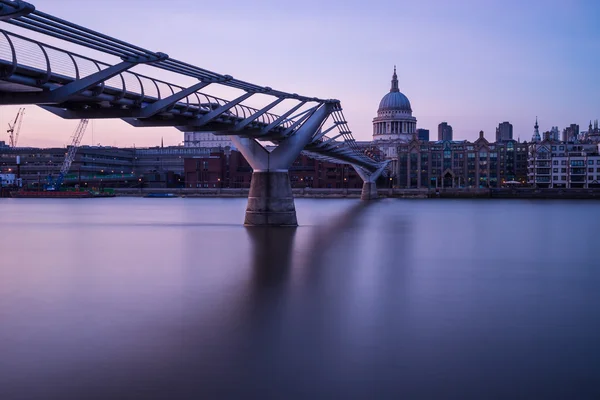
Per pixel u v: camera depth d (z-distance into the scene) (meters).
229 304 25.53
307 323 22.31
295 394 15.52
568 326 22.14
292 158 59.69
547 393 15.62
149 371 17.08
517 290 29.19
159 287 29.50
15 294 27.91
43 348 19.19
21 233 62.47
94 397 15.21
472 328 21.77
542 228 68.69
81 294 27.83
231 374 16.86
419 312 24.28
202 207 127.62
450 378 16.64
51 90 27.20
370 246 47.72
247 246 46.81
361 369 17.30
